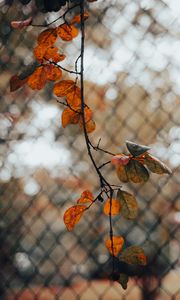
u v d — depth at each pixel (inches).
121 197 38.4
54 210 123.0
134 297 106.2
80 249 115.5
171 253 99.7
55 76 40.9
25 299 112.1
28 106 110.2
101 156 119.0
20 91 110.6
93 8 94.6
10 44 104.8
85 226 118.3
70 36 41.1
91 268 109.3
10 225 114.7
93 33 96.7
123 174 37.1
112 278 39.1
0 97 112.7
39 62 40.7
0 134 112.5
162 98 108.3
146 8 92.9
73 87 41.7
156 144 107.0
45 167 116.3
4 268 112.2
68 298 111.9
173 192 108.3
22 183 120.4
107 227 114.0
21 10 85.1
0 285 110.3
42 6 44.6
